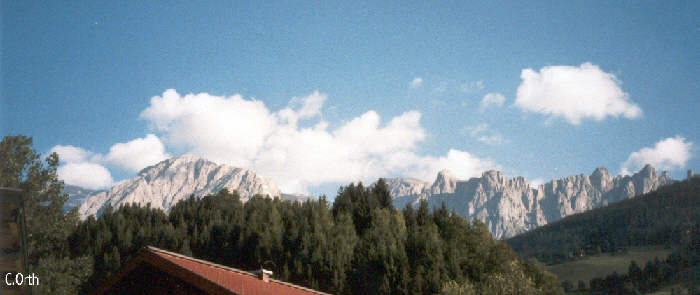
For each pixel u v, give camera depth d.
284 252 89.69
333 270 82.44
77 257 81.88
